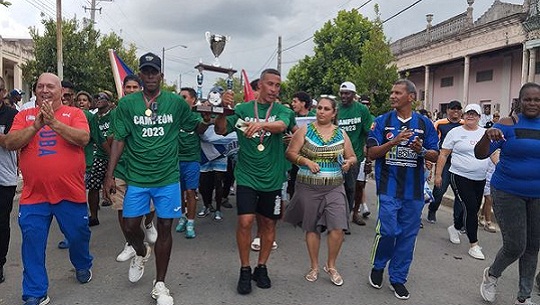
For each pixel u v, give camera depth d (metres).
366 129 6.68
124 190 5.45
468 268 5.35
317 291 4.52
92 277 4.77
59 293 4.32
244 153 4.38
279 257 5.62
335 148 4.55
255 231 6.81
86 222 4.32
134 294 4.33
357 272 5.11
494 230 7.12
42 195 4.00
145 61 3.95
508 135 3.98
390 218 4.39
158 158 4.03
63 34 21.17
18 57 27.16
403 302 4.30
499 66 21.45
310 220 4.70
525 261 4.15
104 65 24.09
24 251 3.96
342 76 24.81
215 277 4.84
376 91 15.30
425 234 6.93
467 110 5.81
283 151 4.52
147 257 5.09
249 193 4.34
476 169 5.66
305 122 6.62
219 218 7.61
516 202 3.98
